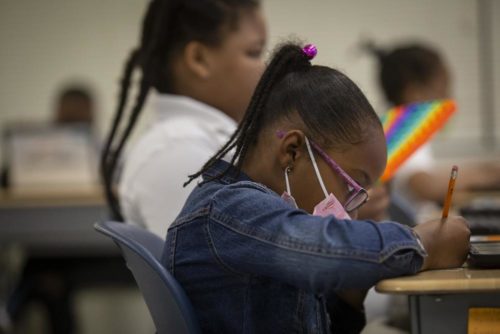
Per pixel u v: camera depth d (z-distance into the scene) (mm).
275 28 5672
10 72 5805
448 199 1284
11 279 4617
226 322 1225
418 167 3318
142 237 1383
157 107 1932
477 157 5539
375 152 1257
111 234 1276
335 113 1240
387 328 1824
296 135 1235
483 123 5598
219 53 1892
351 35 5605
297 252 1087
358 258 1072
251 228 1138
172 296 1184
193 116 1865
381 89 3457
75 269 4508
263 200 1165
